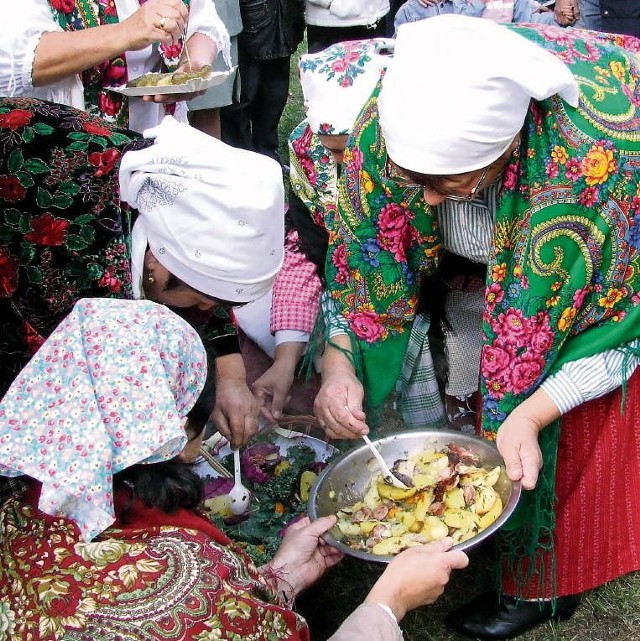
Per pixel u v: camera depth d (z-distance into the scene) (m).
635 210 1.69
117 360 1.20
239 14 3.47
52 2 2.06
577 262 1.71
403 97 1.53
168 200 1.48
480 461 1.88
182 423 1.18
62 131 1.54
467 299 2.19
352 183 1.89
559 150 1.64
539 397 1.83
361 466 1.96
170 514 1.29
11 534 1.23
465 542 1.63
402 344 2.14
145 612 1.16
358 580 2.27
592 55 1.75
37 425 1.17
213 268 1.52
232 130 3.98
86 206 1.52
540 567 2.09
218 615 1.20
